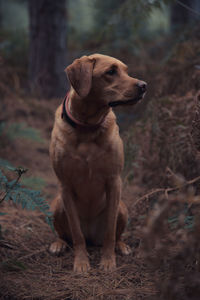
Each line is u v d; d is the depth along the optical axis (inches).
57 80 264.8
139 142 148.4
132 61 235.0
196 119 107.1
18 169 95.6
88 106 100.0
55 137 105.1
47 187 172.1
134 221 129.3
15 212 139.9
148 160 144.6
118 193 108.2
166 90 155.7
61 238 120.0
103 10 295.3
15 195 94.5
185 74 152.3
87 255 108.4
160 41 293.1
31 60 269.4
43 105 247.6
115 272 99.4
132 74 186.4
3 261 100.7
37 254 111.3
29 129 205.8
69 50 340.8
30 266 102.4
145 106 158.6
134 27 177.9
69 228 117.8
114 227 107.5
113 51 252.2
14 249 111.0
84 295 87.2
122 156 107.2
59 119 106.8
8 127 205.3
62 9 262.8
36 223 132.9
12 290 88.5
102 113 101.4
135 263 104.0
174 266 67.3
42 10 259.0
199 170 117.6
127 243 120.7
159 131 135.4
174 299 64.5
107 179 106.5
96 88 99.4
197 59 154.8
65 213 114.5
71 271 101.7
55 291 89.0
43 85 262.7
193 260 81.7
